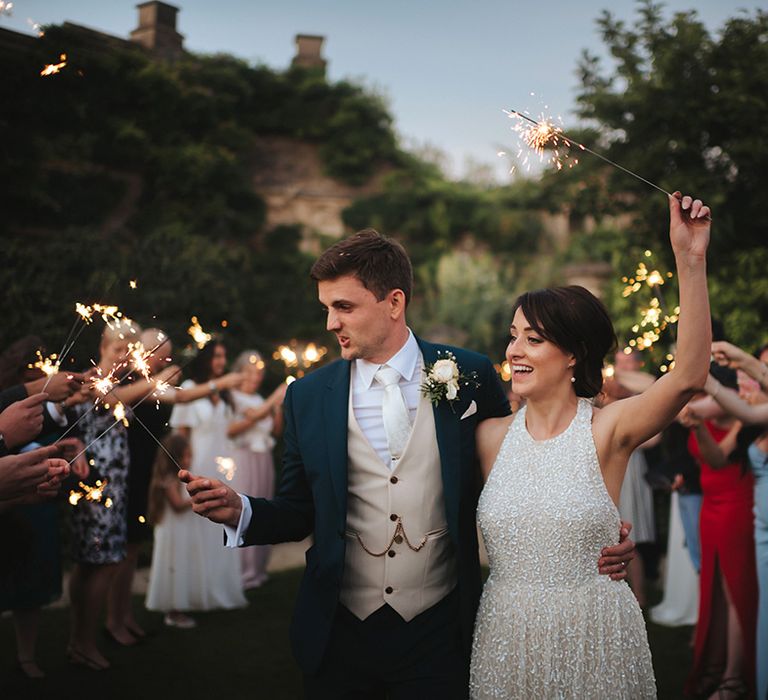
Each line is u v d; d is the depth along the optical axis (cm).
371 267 227
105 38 1298
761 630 336
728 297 717
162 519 495
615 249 802
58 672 412
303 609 229
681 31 735
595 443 206
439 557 229
